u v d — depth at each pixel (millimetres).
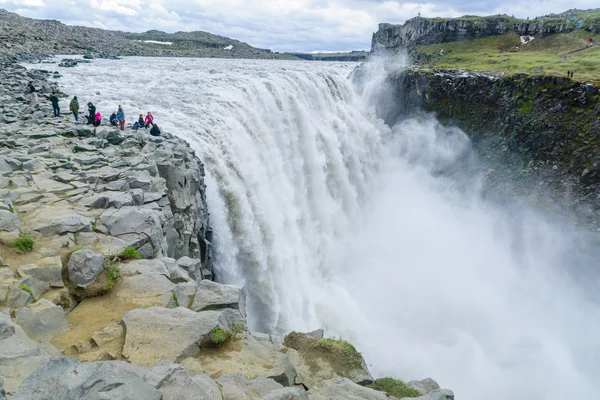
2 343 7297
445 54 94688
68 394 5680
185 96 39094
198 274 15008
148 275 11508
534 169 50906
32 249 11508
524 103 53594
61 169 18078
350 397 9141
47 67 55875
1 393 5898
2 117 25328
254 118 37688
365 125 57656
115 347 8789
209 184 26312
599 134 47188
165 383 6883
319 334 13914
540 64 68188
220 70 64000
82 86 42500
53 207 14211
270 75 49656
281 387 8234
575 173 47875
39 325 8992
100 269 11164
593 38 85500
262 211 29562
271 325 27125
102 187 16469
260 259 28094
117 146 22406
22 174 16672
